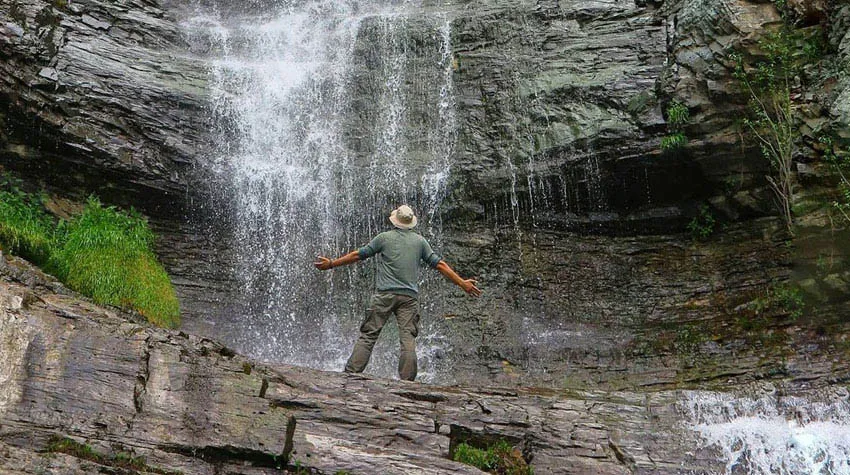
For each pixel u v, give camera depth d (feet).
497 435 23.80
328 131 40.29
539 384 32.19
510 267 37.47
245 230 37.93
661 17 39.09
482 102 39.91
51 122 34.86
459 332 35.27
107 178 35.99
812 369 29.86
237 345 34.50
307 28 43.34
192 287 36.01
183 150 37.60
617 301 35.83
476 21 41.63
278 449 21.63
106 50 38.14
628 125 36.58
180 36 41.98
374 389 24.21
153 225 36.94
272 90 40.57
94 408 21.68
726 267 35.27
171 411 22.03
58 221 33.96
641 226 37.50
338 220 38.65
